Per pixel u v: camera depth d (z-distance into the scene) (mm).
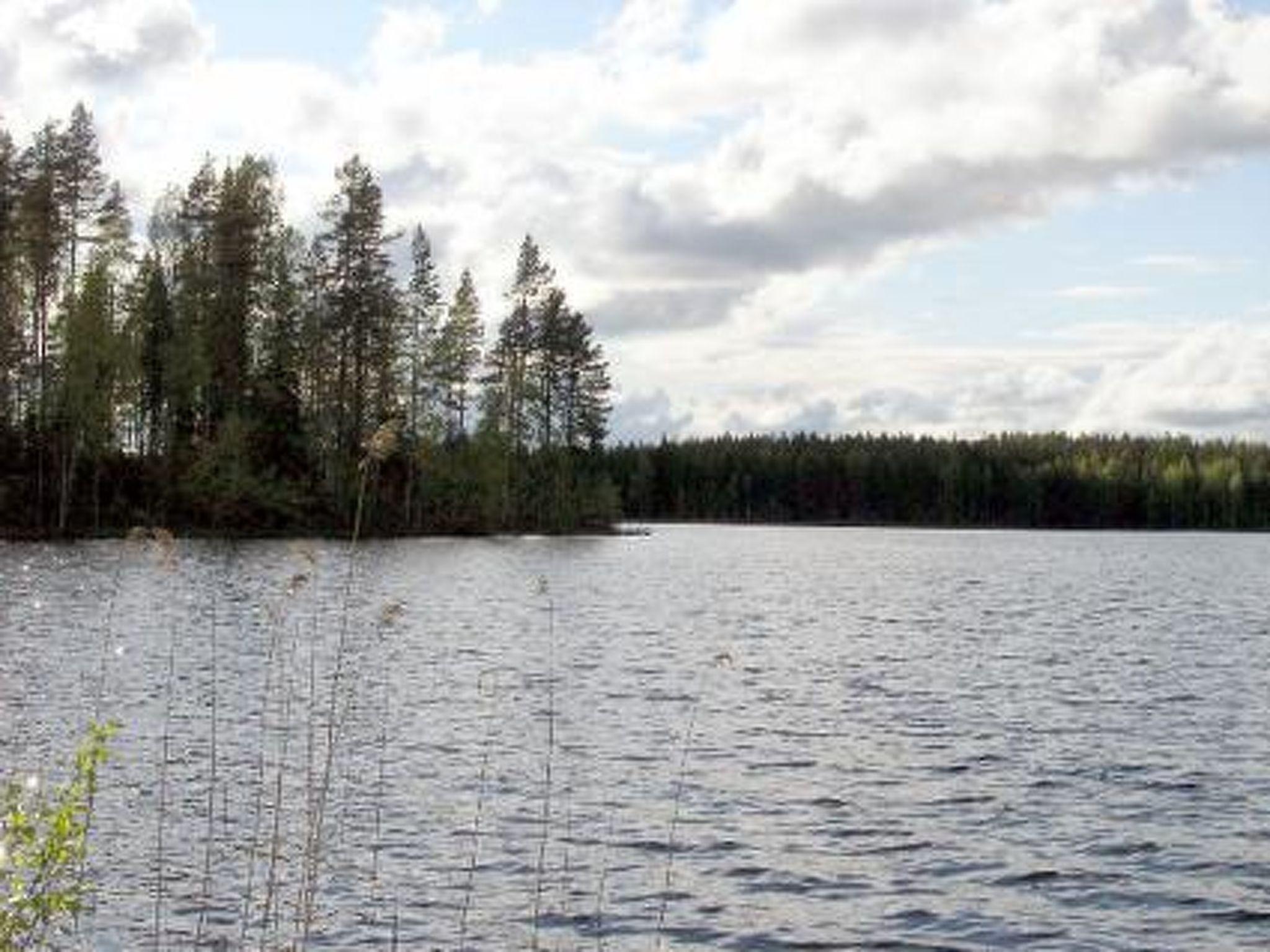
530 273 102562
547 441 105062
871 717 26078
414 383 89875
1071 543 139125
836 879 15344
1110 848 16750
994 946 13281
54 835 7863
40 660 27891
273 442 81250
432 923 13289
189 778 18266
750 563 84500
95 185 77250
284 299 83312
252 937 12453
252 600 41594
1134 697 29141
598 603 50594
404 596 47562
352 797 17938
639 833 16969
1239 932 13734
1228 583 72188
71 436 69750
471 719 24062
